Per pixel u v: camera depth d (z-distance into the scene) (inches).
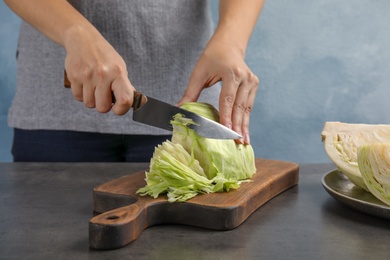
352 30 88.0
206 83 50.0
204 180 40.9
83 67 44.1
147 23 58.9
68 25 46.6
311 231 37.6
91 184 49.1
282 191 47.4
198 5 61.8
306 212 41.8
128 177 46.0
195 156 43.5
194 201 38.9
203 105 48.1
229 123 46.5
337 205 43.5
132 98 43.0
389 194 39.8
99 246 34.2
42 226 38.3
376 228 38.1
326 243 35.5
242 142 46.2
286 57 88.3
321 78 89.1
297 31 87.7
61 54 58.4
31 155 60.8
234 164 44.3
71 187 48.1
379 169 39.7
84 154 60.2
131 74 59.9
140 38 59.1
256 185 43.2
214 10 89.0
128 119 58.9
